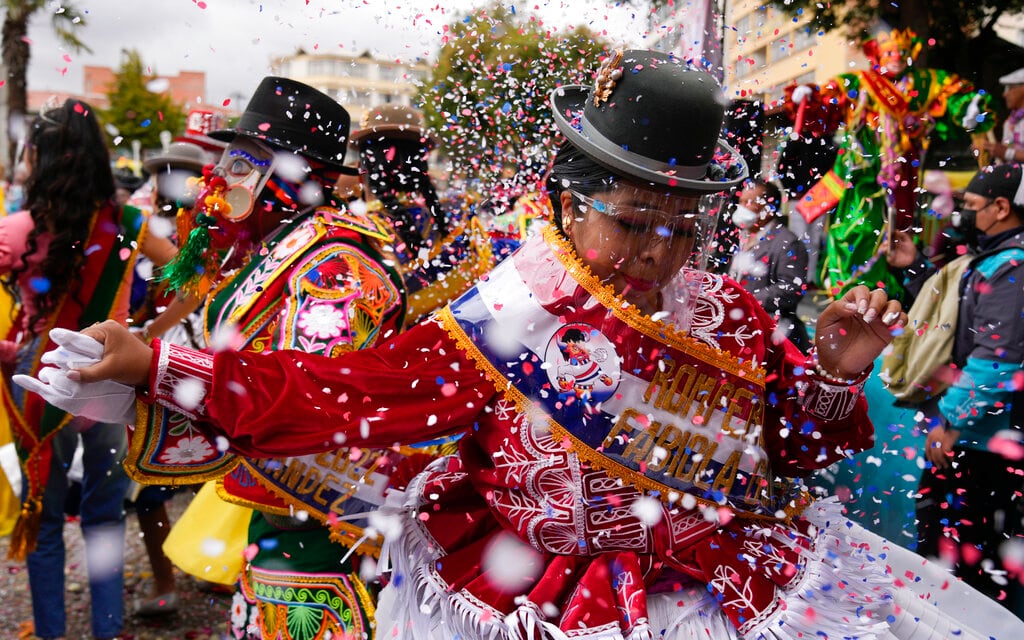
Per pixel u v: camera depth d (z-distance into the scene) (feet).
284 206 7.39
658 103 4.58
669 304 4.92
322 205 7.52
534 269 4.88
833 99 9.91
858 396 5.18
